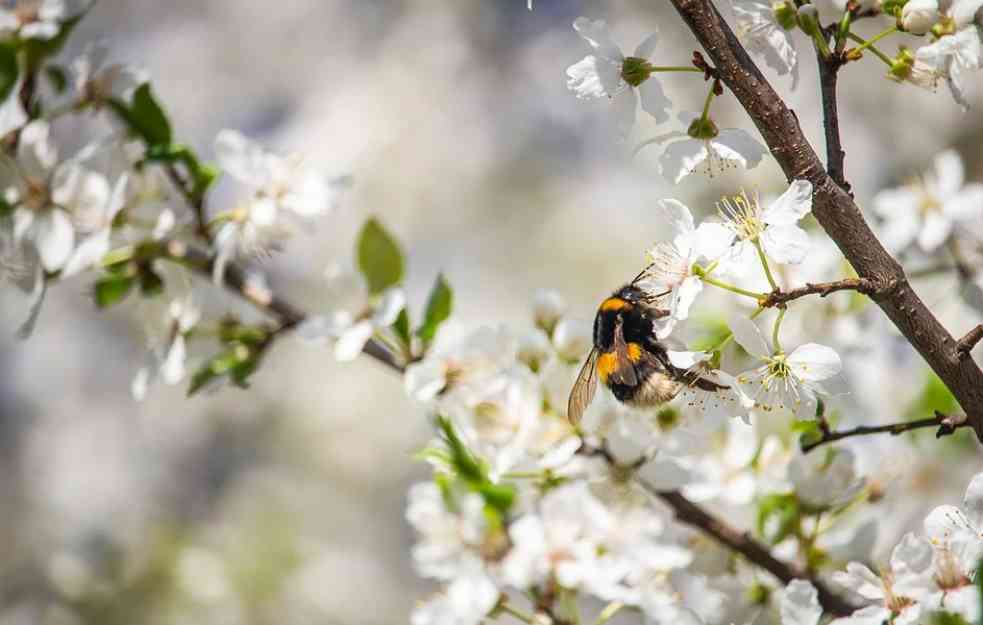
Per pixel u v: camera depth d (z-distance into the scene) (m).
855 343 0.75
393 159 1.72
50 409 1.76
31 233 0.72
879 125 1.37
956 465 0.77
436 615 0.70
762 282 0.74
